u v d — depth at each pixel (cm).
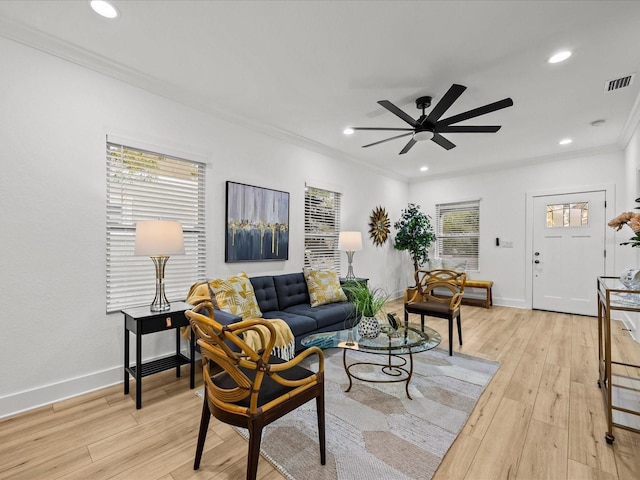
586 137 399
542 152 466
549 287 494
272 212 368
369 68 243
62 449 167
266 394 140
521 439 177
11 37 197
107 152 243
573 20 188
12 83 199
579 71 245
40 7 180
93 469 153
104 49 220
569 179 474
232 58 231
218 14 185
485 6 178
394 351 211
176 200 286
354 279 416
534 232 507
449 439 176
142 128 260
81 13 185
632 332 366
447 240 609
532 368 274
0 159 196
